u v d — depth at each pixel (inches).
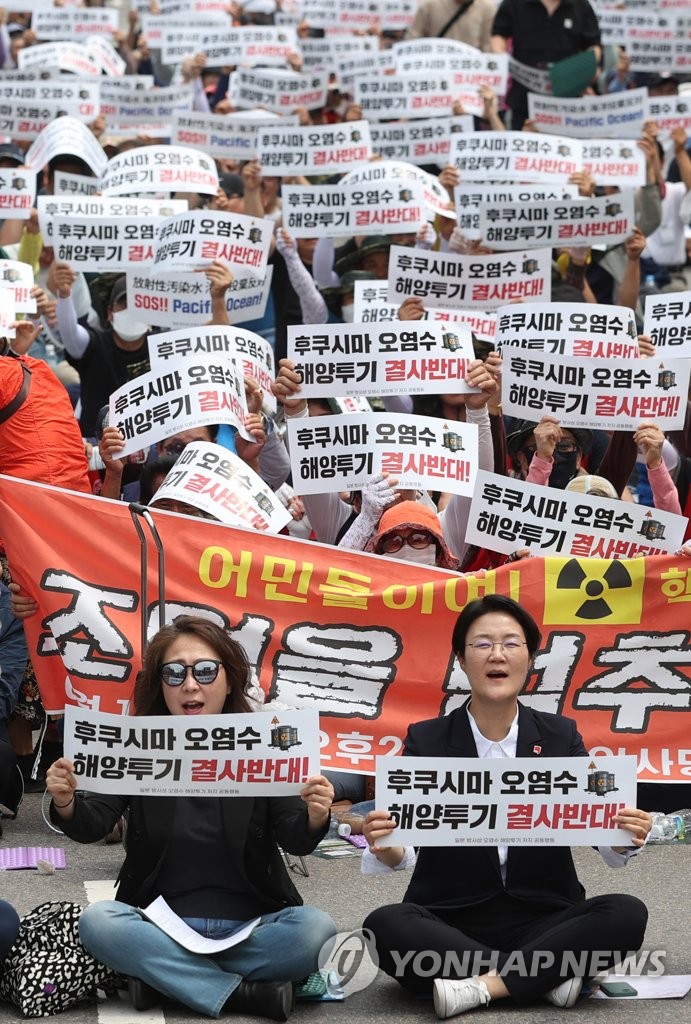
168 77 1112.2
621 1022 318.0
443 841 321.7
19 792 450.3
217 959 326.0
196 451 451.5
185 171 722.2
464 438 463.2
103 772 324.8
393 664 426.6
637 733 426.6
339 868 418.0
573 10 976.3
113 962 320.8
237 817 328.2
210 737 323.3
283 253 679.7
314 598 426.6
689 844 440.5
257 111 854.5
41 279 783.7
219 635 335.0
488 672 333.1
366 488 459.5
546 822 321.4
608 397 486.0
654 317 553.9
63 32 1076.5
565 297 655.8
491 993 323.9
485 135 754.8
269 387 536.4
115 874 409.4
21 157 805.9
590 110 854.5
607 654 426.6
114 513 423.8
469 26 1022.4
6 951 329.1
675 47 946.1
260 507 444.8
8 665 456.8
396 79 880.9
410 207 679.7
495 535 447.8
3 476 420.2
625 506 442.3
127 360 630.5
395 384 485.1
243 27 989.8
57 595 419.5
